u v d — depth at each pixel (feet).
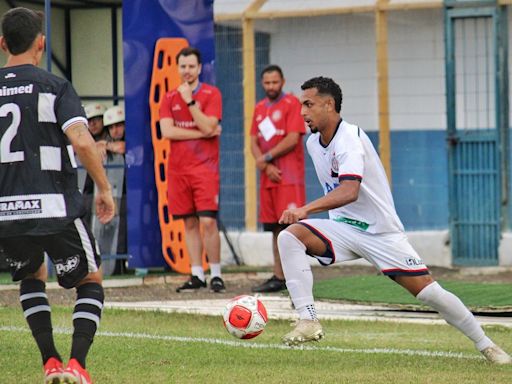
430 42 124.06
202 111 102.27
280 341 72.18
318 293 98.32
